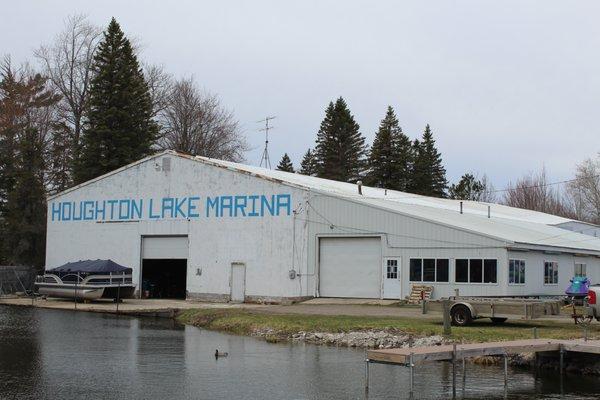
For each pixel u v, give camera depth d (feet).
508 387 52.34
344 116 278.46
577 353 59.72
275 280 132.87
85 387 50.21
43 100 222.28
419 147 294.25
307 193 130.93
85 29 226.99
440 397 48.42
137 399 46.37
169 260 156.46
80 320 102.47
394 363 49.24
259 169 160.04
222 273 139.13
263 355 67.05
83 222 159.33
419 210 135.33
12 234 179.93
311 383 52.80
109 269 137.90
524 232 137.90
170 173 148.05
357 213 126.00
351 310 106.93
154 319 106.01
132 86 199.93
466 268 114.93
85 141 196.13
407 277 120.37
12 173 190.29
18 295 158.30
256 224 135.95
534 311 77.46
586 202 292.61
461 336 71.20
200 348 71.77
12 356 65.36
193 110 248.32
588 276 147.74
